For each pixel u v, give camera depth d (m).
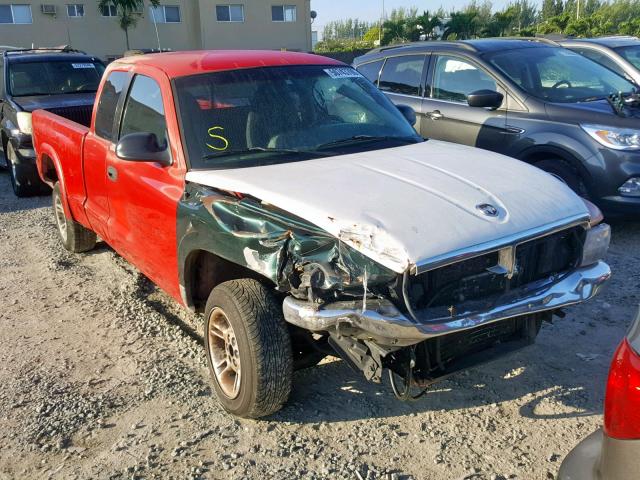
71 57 10.50
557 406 3.63
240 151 4.06
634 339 2.00
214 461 3.27
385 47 8.91
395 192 3.29
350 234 2.94
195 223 3.70
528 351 4.25
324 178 3.54
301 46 40.56
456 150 4.21
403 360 3.17
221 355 3.75
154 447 3.40
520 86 6.89
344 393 3.85
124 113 4.80
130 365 4.29
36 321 5.06
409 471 3.15
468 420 3.55
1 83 10.20
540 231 3.20
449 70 7.63
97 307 5.29
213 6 37.97
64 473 3.22
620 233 6.65
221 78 4.36
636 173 5.97
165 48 38.12
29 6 34.56
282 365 3.35
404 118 4.88
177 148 4.05
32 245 7.07
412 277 2.92
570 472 2.21
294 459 3.27
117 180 4.72
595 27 43.12
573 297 3.30
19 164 9.07
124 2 35.16
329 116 4.46
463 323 2.95
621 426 1.96
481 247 2.99
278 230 3.20
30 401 3.87
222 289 3.52
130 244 4.73
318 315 2.92
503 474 3.11
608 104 6.50
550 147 6.45
